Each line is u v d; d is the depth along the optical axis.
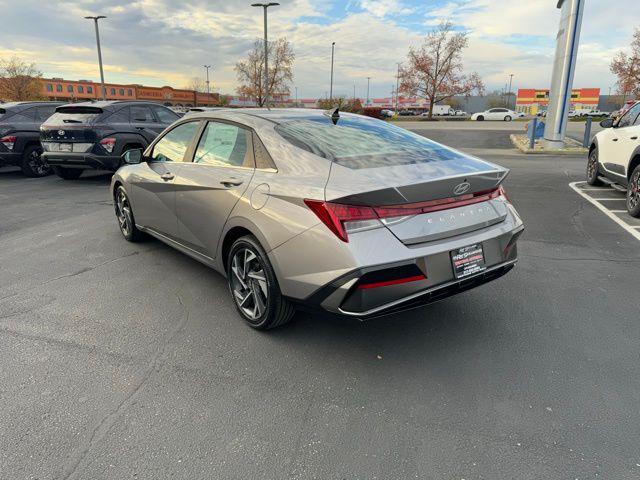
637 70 42.81
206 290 4.06
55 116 9.50
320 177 2.76
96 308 3.71
